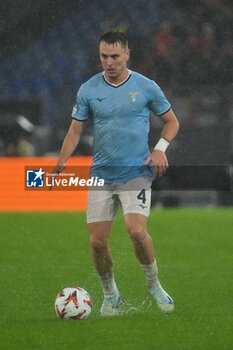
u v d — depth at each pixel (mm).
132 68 68625
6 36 69312
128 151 18281
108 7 71750
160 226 41531
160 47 69188
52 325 16719
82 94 18516
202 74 68000
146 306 20469
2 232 38844
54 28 70562
